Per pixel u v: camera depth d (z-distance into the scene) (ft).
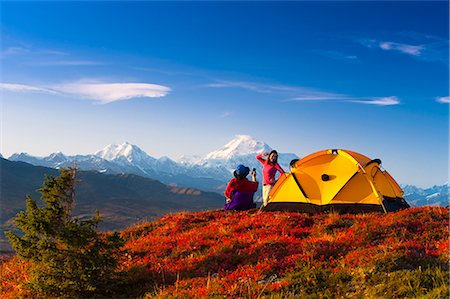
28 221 45.44
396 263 38.88
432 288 34.17
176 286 42.73
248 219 66.95
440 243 44.70
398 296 33.76
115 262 48.08
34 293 47.44
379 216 62.13
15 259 67.56
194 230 67.00
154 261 53.26
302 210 72.23
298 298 36.27
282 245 51.55
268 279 41.63
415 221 54.49
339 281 38.09
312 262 42.88
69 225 46.75
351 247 46.91
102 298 45.44
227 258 49.19
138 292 45.42
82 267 46.21
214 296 38.70
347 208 69.97
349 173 71.87
